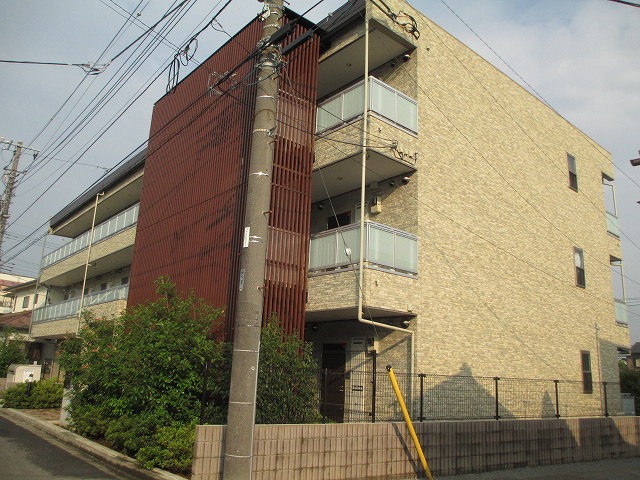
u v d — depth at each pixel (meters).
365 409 13.05
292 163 12.84
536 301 16.73
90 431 11.98
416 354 12.45
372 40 13.97
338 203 15.79
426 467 9.23
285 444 8.36
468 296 14.27
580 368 17.89
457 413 13.04
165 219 16.48
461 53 16.06
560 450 12.69
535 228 17.52
